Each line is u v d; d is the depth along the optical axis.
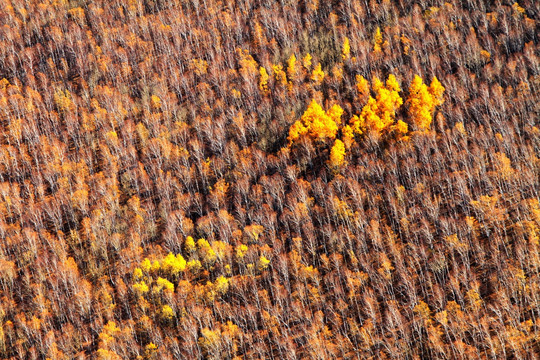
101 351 95.19
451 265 100.44
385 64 157.75
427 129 129.50
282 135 142.25
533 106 128.50
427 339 89.75
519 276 92.12
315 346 90.56
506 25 154.75
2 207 134.50
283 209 120.31
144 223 123.62
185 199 128.12
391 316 92.31
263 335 96.38
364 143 129.88
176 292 106.62
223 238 116.25
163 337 98.62
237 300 103.62
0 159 148.75
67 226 128.62
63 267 112.44
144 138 149.62
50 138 156.12
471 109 134.12
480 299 92.56
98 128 156.50
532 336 85.06
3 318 106.44
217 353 93.62
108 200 128.62
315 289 101.75
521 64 140.75
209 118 149.75
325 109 146.12
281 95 152.62
